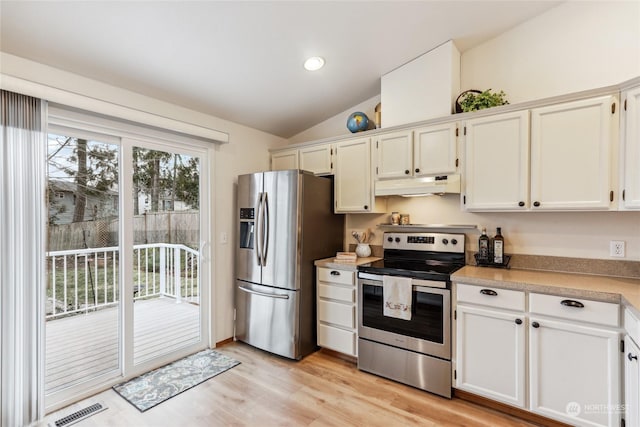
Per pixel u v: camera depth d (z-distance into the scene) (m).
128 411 2.07
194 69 2.37
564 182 1.98
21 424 1.84
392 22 2.18
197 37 2.05
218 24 1.97
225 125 3.21
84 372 2.34
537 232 2.36
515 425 1.91
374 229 3.21
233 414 2.04
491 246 2.50
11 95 1.80
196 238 3.01
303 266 2.83
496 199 2.23
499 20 2.33
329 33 2.21
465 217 2.69
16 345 1.83
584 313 1.71
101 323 2.42
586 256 2.19
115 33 1.89
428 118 2.59
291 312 2.79
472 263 2.65
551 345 1.81
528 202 2.11
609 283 1.88
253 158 3.51
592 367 1.69
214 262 3.08
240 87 2.71
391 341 2.43
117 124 2.38
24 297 1.85
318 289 2.92
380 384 2.41
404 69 2.72
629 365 1.52
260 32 2.10
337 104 3.28
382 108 2.86
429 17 2.18
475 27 2.36
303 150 3.39
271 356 2.91
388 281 2.41
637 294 1.61
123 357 2.45
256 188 3.06
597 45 2.14
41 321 1.92
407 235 2.92
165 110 2.70
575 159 1.95
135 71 2.25
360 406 2.12
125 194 2.46
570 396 1.75
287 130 3.73
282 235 2.86
